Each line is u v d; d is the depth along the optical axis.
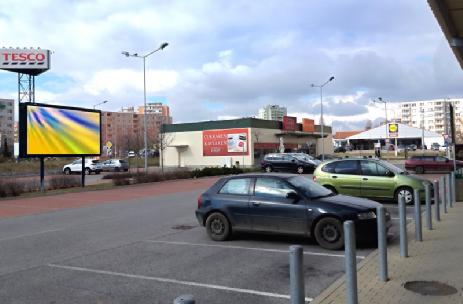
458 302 5.13
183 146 58.28
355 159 14.86
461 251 7.52
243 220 9.33
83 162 26.66
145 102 39.44
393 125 73.75
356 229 8.20
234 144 53.97
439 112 151.25
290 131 59.66
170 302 5.71
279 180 9.27
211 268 7.32
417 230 8.41
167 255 8.36
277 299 5.73
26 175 45.06
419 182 13.95
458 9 8.57
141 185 27.88
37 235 11.02
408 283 5.89
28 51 69.88
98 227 12.00
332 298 5.43
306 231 8.67
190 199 18.91
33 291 6.28
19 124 23.28
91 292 6.17
